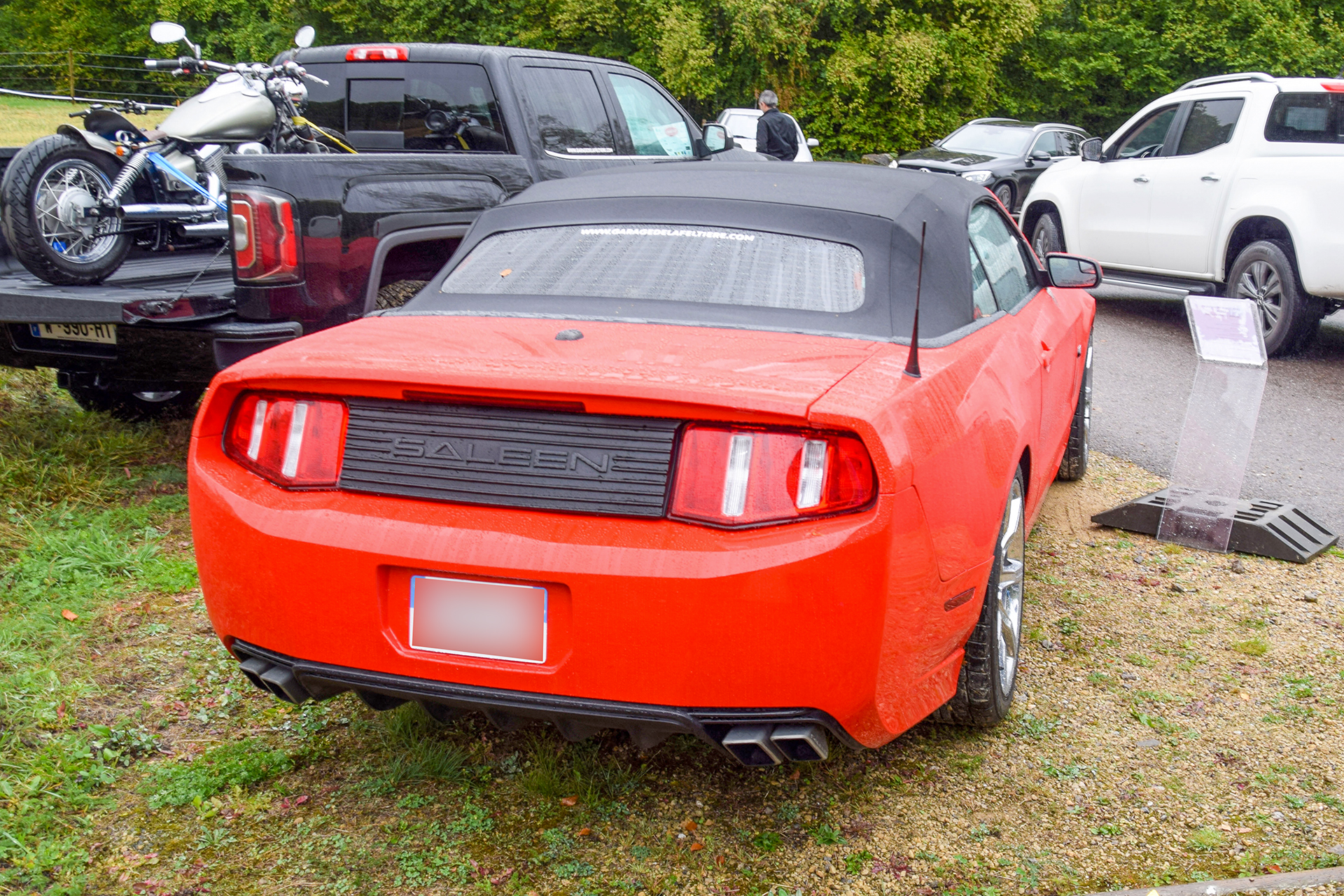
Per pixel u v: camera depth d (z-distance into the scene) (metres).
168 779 2.76
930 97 25.72
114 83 31.61
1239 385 4.50
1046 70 29.55
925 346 2.80
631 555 2.16
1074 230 10.96
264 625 2.43
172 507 4.60
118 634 3.52
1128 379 8.05
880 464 2.14
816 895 2.38
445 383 2.28
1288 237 8.58
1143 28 29.17
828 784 2.80
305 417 2.43
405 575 2.30
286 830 2.59
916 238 3.11
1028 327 3.76
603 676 2.20
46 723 2.96
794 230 3.12
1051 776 2.85
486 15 27.59
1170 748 3.00
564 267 3.12
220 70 5.65
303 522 2.35
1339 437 6.47
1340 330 10.19
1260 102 8.84
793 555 2.12
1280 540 4.48
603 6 25.41
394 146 6.19
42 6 33.00
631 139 6.74
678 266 3.04
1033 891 2.39
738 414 2.17
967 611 2.63
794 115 25.62
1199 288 9.42
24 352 4.81
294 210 4.29
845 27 24.98
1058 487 5.48
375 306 4.68
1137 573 4.33
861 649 2.19
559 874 2.45
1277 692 3.32
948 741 3.03
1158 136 9.99
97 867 2.43
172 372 4.69
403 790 2.76
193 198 5.54
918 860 2.50
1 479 4.55
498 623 2.26
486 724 3.07
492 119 5.87
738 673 2.16
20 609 3.63
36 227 4.60
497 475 2.28
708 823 2.63
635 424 2.23
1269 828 2.62
